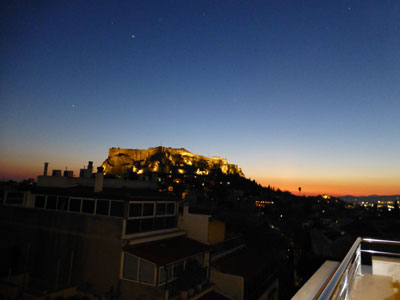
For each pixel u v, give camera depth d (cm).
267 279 2808
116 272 1841
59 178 2519
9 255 2297
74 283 1969
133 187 2845
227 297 2164
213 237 2519
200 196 10950
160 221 2291
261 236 3612
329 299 213
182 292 1881
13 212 2366
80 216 2056
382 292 495
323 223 6581
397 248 2181
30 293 1789
